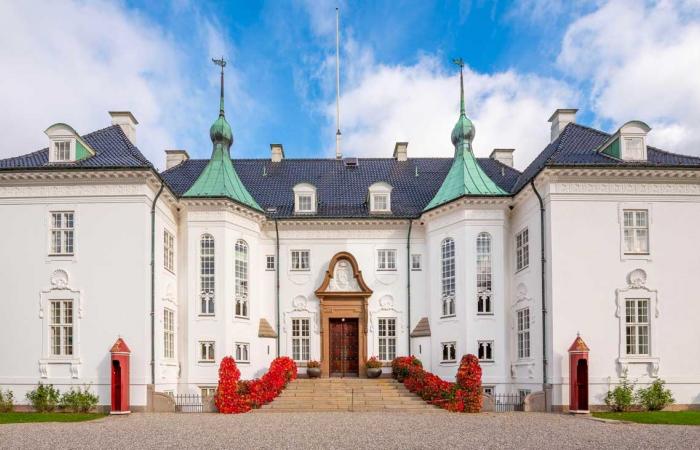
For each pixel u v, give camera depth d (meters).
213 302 28.28
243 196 30.81
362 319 32.09
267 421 20.66
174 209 28.36
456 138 32.00
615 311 24.80
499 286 28.69
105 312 24.39
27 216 25.05
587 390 23.38
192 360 27.80
